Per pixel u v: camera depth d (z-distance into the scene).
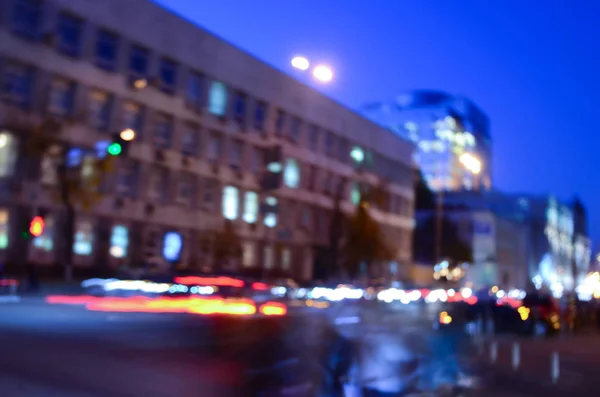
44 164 37.31
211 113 48.16
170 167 44.62
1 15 35.16
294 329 14.30
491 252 101.62
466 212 103.81
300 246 57.34
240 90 50.84
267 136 53.44
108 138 40.03
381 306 27.36
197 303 23.84
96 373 11.14
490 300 27.89
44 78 36.94
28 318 19.50
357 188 66.31
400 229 75.75
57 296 27.33
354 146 66.50
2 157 36.00
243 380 11.02
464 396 11.56
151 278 28.17
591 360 18.59
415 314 27.50
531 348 21.91
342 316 21.61
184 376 11.20
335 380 11.38
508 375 14.35
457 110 165.88
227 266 47.06
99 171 34.88
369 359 12.44
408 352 13.84
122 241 41.69
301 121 57.91
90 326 17.80
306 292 34.91
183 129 45.91
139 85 39.62
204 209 47.53
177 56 45.28
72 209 34.91
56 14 37.75
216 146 48.97
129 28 41.81
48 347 13.83
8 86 35.72
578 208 164.00
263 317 17.89
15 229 36.09
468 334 21.61
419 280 81.69
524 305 27.47
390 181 73.38
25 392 9.29
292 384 11.02
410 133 160.25
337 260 57.94
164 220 44.22
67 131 37.84
